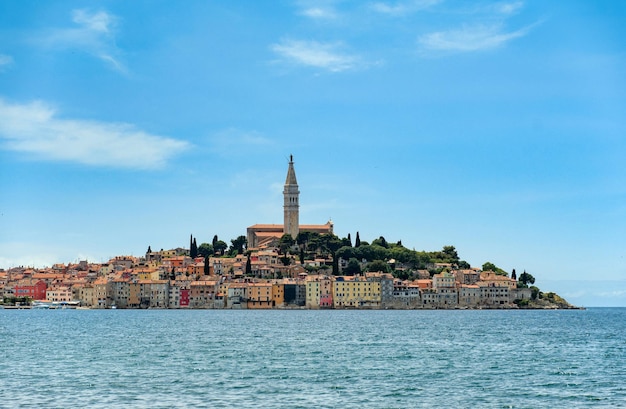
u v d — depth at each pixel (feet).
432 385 446.60
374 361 569.64
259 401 392.47
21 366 522.06
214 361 562.66
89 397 397.39
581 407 382.01
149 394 408.46
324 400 396.78
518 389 433.89
